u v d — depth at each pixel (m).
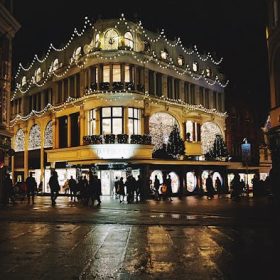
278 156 23.27
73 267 6.80
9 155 27.84
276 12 24.11
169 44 39.59
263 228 12.36
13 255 7.92
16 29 28.98
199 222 13.98
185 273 6.36
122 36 35.19
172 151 35.75
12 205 23.81
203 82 43.28
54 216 16.45
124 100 34.38
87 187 23.92
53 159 39.94
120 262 7.24
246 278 6.02
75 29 37.91
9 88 28.36
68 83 39.44
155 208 21.08
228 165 41.66
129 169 34.06
